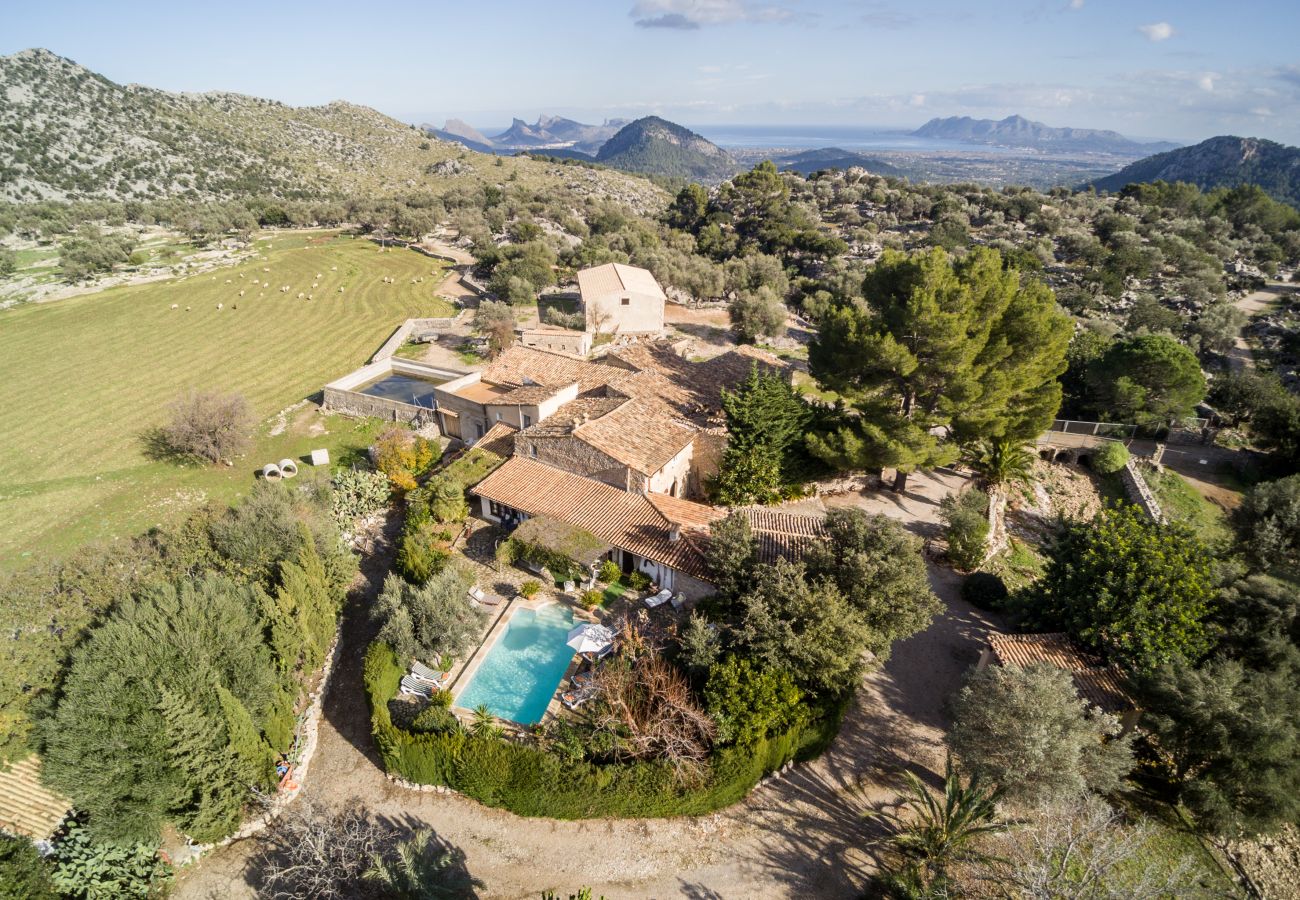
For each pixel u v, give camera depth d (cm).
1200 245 13362
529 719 2623
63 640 2339
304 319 8706
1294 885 2112
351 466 4978
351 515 3991
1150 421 5175
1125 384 5097
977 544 3525
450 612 2839
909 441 3762
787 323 9050
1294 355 7850
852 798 2381
